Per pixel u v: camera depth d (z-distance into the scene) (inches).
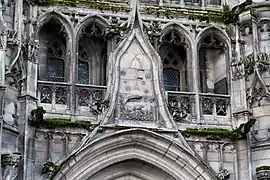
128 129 1416.1
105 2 1563.7
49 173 1353.3
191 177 1432.1
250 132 1483.8
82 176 1380.4
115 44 1523.1
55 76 1545.3
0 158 1294.3
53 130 1406.3
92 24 1535.4
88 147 1386.6
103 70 1577.3
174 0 1615.4
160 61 1496.1
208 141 1482.5
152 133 1422.2
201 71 1622.8
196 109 1513.3
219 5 1638.8
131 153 1428.4
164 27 1558.8
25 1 1477.6
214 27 1583.4
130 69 1480.1
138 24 1513.3
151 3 1609.3
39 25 1486.2
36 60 1437.0
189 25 1576.0
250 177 1453.0
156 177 1450.5
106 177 1424.7
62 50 1563.7
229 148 1491.1
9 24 1425.9
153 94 1469.0
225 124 1517.0
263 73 1518.2
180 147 1429.6
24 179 1336.1
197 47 1561.3
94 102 1469.0
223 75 1592.0
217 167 1471.5
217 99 1537.9
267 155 1459.2
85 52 1583.4
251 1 1573.6
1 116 1305.4
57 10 1509.6
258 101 1503.4
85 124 1421.0
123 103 1450.5
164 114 1455.5
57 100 1455.5
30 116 1380.4
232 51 1573.6
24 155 1349.7
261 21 1563.7
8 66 1378.0
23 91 1395.2
